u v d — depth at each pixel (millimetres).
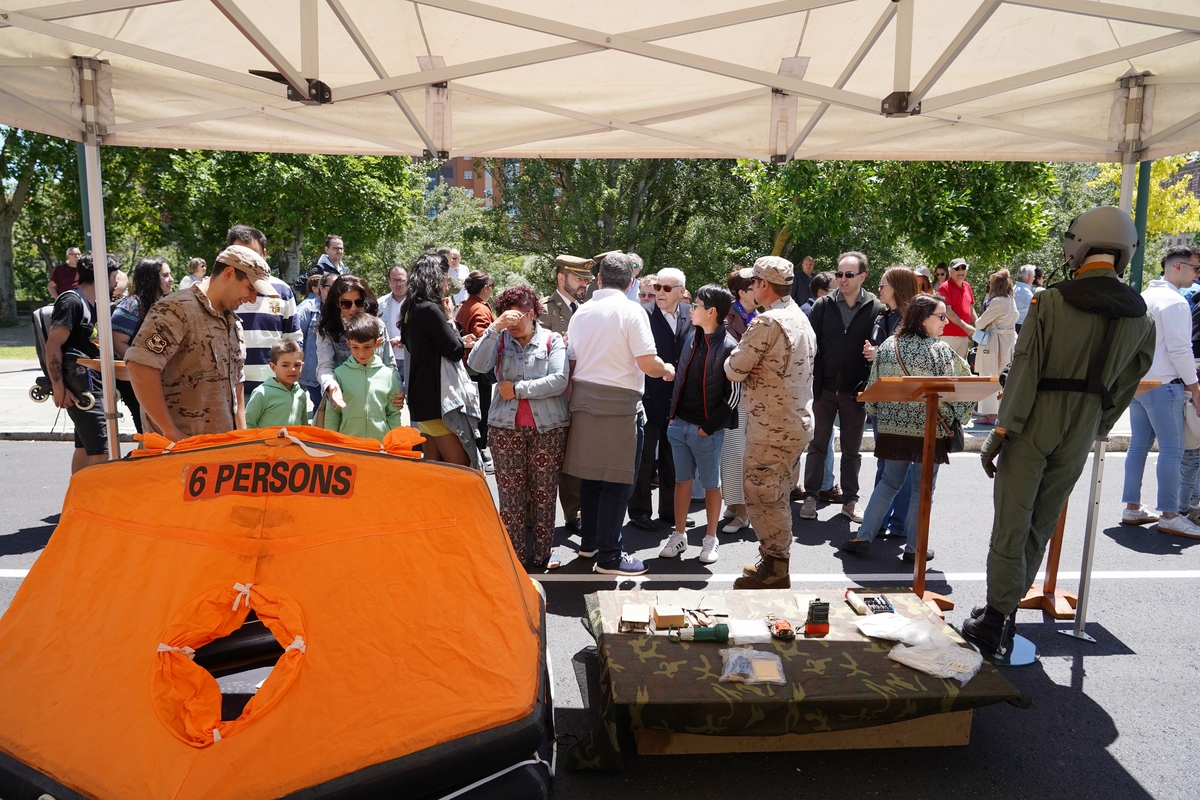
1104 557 5918
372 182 30125
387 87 3799
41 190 34156
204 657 2918
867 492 7727
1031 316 3939
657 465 7223
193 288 3957
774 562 4801
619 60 4383
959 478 8195
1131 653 4426
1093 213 3912
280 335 6371
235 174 29125
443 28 4102
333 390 5023
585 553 5695
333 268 9641
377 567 2326
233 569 2221
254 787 1938
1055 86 4785
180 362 3922
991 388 4266
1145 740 3586
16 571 5406
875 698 3221
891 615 3883
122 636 2189
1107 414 4262
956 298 10305
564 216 31719
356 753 2045
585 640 4477
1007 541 4125
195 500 2340
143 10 3826
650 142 5641
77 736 2051
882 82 4867
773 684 3309
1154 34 4105
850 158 5594
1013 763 3410
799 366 4617
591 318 5148
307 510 2336
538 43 4293
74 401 6297
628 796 3160
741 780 3266
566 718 3711
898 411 5426
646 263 30469
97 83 4551
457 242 40375
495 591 2465
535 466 5363
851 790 3211
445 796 2141
